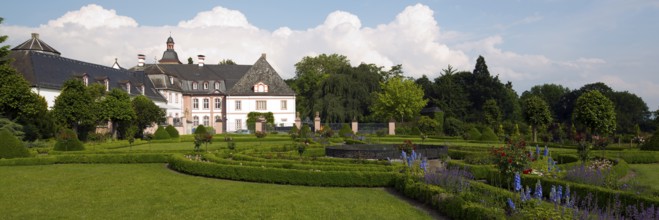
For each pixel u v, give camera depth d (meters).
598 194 10.02
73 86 35.59
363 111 61.72
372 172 14.15
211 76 69.94
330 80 61.34
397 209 10.81
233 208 10.99
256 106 65.12
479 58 72.31
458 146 26.73
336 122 58.88
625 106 72.06
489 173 13.62
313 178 14.45
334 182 14.25
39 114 32.97
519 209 8.08
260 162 17.03
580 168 12.68
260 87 65.12
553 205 8.38
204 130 44.28
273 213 10.44
